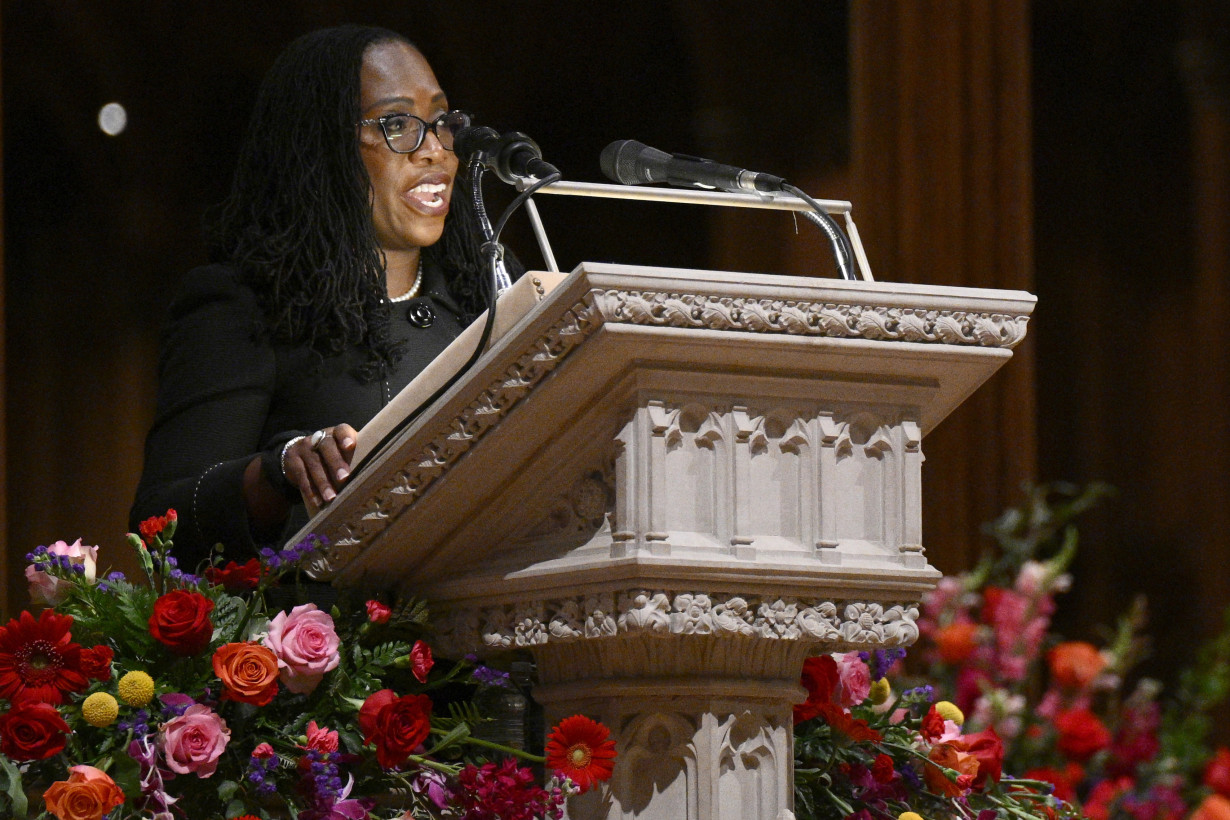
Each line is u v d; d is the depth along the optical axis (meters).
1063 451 43.34
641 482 6.62
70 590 7.82
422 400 7.48
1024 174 26.39
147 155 38.47
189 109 38.53
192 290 9.55
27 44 37.03
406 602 7.83
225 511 8.36
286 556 7.72
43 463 37.44
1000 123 26.38
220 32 38.03
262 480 8.30
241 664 7.27
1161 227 43.62
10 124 37.44
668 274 6.43
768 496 6.84
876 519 7.02
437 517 7.40
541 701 7.54
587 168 38.03
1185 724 15.38
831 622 6.91
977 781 8.88
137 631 7.48
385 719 7.23
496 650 7.55
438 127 9.94
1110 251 43.94
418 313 9.85
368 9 38.03
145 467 9.25
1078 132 44.25
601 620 6.79
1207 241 42.84
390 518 7.45
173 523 8.01
